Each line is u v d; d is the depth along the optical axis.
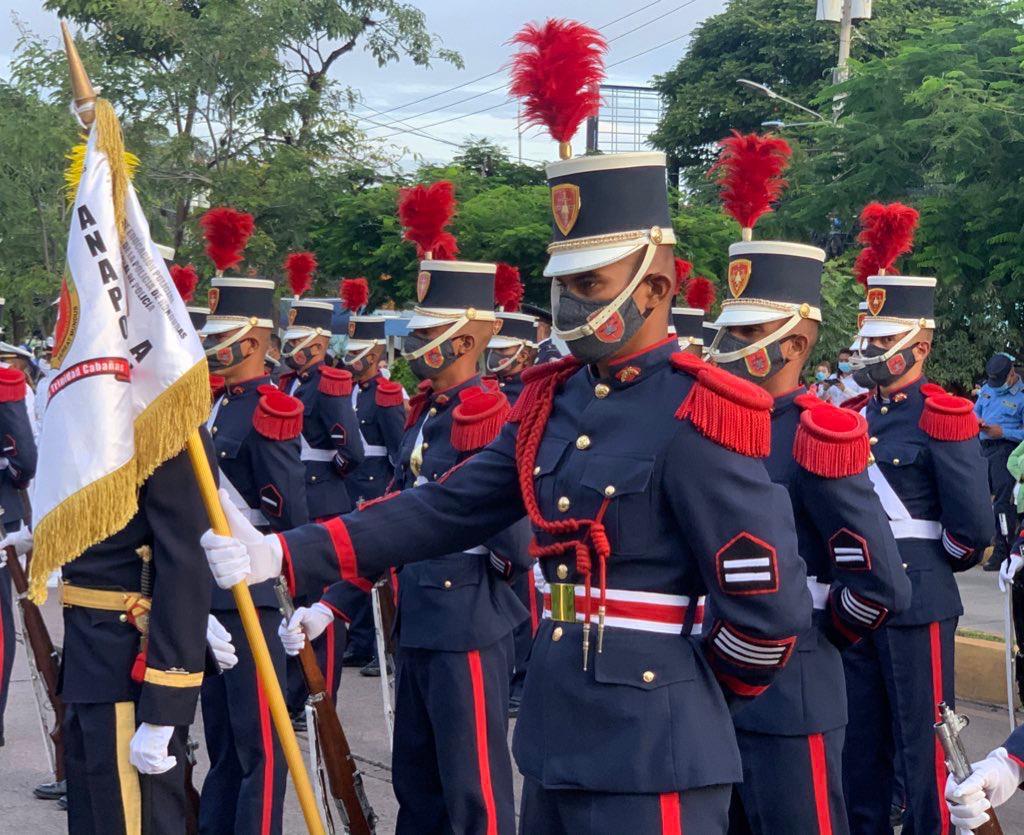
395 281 19.95
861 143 17.05
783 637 3.00
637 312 3.12
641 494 3.04
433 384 5.47
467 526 3.43
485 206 18.53
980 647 7.99
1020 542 5.11
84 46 22.12
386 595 5.73
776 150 4.50
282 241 22.83
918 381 5.59
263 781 5.04
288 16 23.58
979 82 16.69
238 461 5.64
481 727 4.82
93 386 3.58
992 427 12.04
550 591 3.21
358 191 23.19
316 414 8.92
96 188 3.67
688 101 32.88
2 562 6.38
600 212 3.10
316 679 3.97
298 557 3.34
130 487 3.59
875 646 5.34
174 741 3.94
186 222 23.08
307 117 24.52
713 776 3.01
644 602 3.07
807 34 32.50
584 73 3.19
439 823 4.98
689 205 19.53
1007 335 18.11
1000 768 3.13
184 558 3.84
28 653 6.12
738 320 4.46
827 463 4.08
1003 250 16.42
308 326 9.36
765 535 2.97
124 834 3.88
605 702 3.05
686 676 3.07
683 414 3.02
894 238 5.77
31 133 20.75
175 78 22.53
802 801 4.12
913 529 5.39
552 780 3.07
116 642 3.88
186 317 3.67
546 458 3.22
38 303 22.23
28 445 7.95
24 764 6.71
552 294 3.22
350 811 3.89
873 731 5.39
